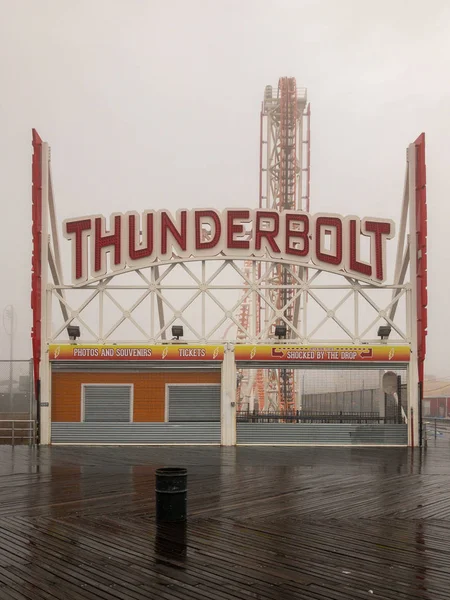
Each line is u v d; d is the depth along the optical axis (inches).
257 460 1166.3
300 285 1509.6
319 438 1453.0
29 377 1466.5
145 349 1459.2
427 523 631.8
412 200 1504.7
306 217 1524.4
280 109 2765.7
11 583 434.6
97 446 1437.0
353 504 727.7
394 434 1450.5
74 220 1530.5
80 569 466.6
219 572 461.7
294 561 493.7
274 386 2422.5
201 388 1467.8
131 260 1515.7
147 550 519.8
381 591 424.8
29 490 815.7
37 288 1480.1
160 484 630.5
